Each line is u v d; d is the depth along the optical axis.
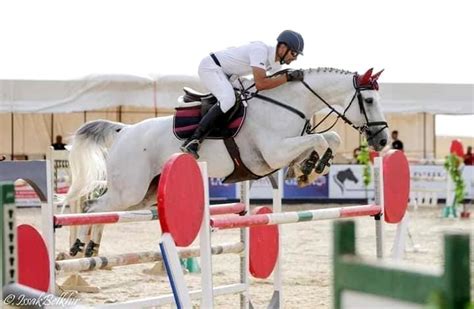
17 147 34.41
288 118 10.30
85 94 25.36
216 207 9.09
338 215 9.00
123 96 25.45
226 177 10.66
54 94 25.17
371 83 10.46
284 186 31.14
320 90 10.48
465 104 27.36
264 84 10.22
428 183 30.67
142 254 8.73
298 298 11.23
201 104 10.59
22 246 7.36
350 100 10.48
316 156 10.23
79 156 11.27
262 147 10.23
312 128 10.92
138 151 10.89
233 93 10.33
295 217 8.55
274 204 10.24
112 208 11.11
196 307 10.11
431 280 2.70
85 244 10.62
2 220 4.78
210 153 10.48
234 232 21.62
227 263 15.30
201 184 7.25
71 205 13.72
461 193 25.61
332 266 3.08
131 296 11.31
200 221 7.25
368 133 10.52
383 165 9.58
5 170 7.39
